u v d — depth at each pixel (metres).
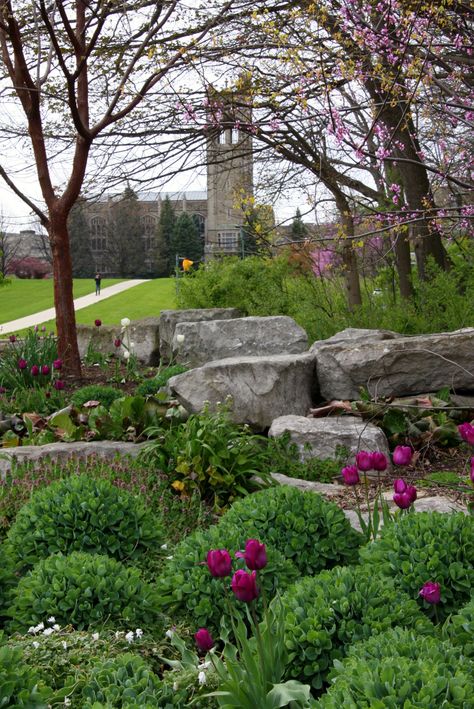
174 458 5.98
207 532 3.84
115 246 69.00
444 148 9.01
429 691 2.10
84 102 12.88
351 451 7.00
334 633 2.83
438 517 3.41
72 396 9.72
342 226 7.94
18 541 3.96
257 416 7.87
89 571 3.42
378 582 3.01
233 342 10.77
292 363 8.19
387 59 7.74
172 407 7.38
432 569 3.19
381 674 2.16
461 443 7.47
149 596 3.46
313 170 11.65
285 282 14.89
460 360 8.05
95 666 2.79
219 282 15.23
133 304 31.70
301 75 8.04
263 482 6.14
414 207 10.84
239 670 2.61
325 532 3.94
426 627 2.81
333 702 2.13
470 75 9.88
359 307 11.77
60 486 4.17
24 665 2.62
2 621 3.52
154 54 10.14
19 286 51.47
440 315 10.67
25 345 11.64
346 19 7.79
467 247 11.62
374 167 11.15
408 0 7.63
